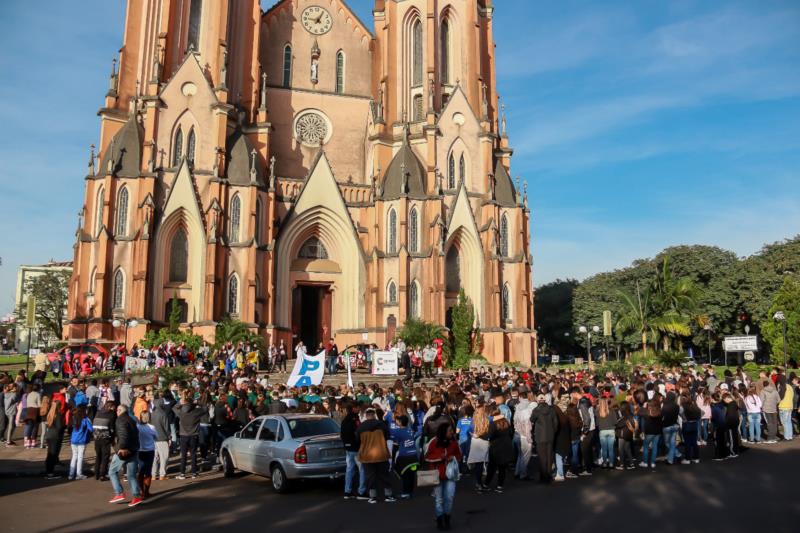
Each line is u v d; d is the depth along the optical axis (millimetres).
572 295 103750
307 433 21078
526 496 19375
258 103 72312
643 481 21141
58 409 24078
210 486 21734
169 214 62500
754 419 29969
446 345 63562
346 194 72062
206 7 70750
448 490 15617
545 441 21531
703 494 18719
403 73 75500
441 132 71438
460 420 21750
